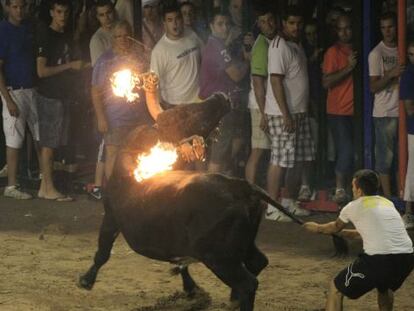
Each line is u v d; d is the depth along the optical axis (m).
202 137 13.23
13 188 23.12
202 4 22.56
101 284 15.43
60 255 17.58
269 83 19.77
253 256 12.70
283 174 20.80
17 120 22.73
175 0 22.25
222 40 20.67
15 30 22.53
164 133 13.15
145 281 15.62
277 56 19.45
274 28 20.05
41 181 23.81
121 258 17.23
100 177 22.69
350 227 18.80
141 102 21.06
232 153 21.67
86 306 14.16
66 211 21.78
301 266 16.52
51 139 22.86
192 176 12.30
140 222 12.61
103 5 21.77
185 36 21.00
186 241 12.13
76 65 22.62
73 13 23.78
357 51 20.12
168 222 12.23
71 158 24.14
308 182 21.34
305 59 20.00
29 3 24.09
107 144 21.33
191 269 16.33
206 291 14.91
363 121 20.42
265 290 14.95
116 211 13.12
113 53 21.00
